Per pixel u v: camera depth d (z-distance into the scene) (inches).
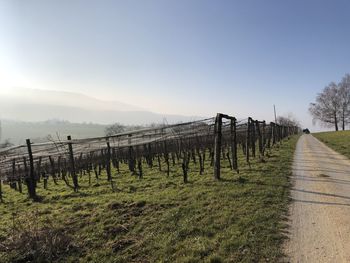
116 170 1034.1
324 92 4224.9
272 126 1512.1
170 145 1125.7
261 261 249.1
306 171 700.0
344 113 4072.3
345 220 346.3
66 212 463.2
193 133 790.5
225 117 624.7
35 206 565.9
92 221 390.3
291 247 273.9
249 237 294.7
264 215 355.3
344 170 732.7
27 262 290.2
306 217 356.5
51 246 307.7
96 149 874.1
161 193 510.9
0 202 673.6
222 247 275.0
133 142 936.3
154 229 337.4
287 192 477.7
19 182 812.6
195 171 757.9
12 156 884.0
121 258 276.8
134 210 417.1
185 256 265.3
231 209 382.0
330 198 447.8
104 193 603.2
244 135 1349.7
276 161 855.7
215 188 505.7
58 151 884.0
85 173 1102.4
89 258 287.9
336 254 260.1
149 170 898.1
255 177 592.7
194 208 398.3
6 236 365.7
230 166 732.0
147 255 278.1
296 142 1980.8
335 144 1663.4
